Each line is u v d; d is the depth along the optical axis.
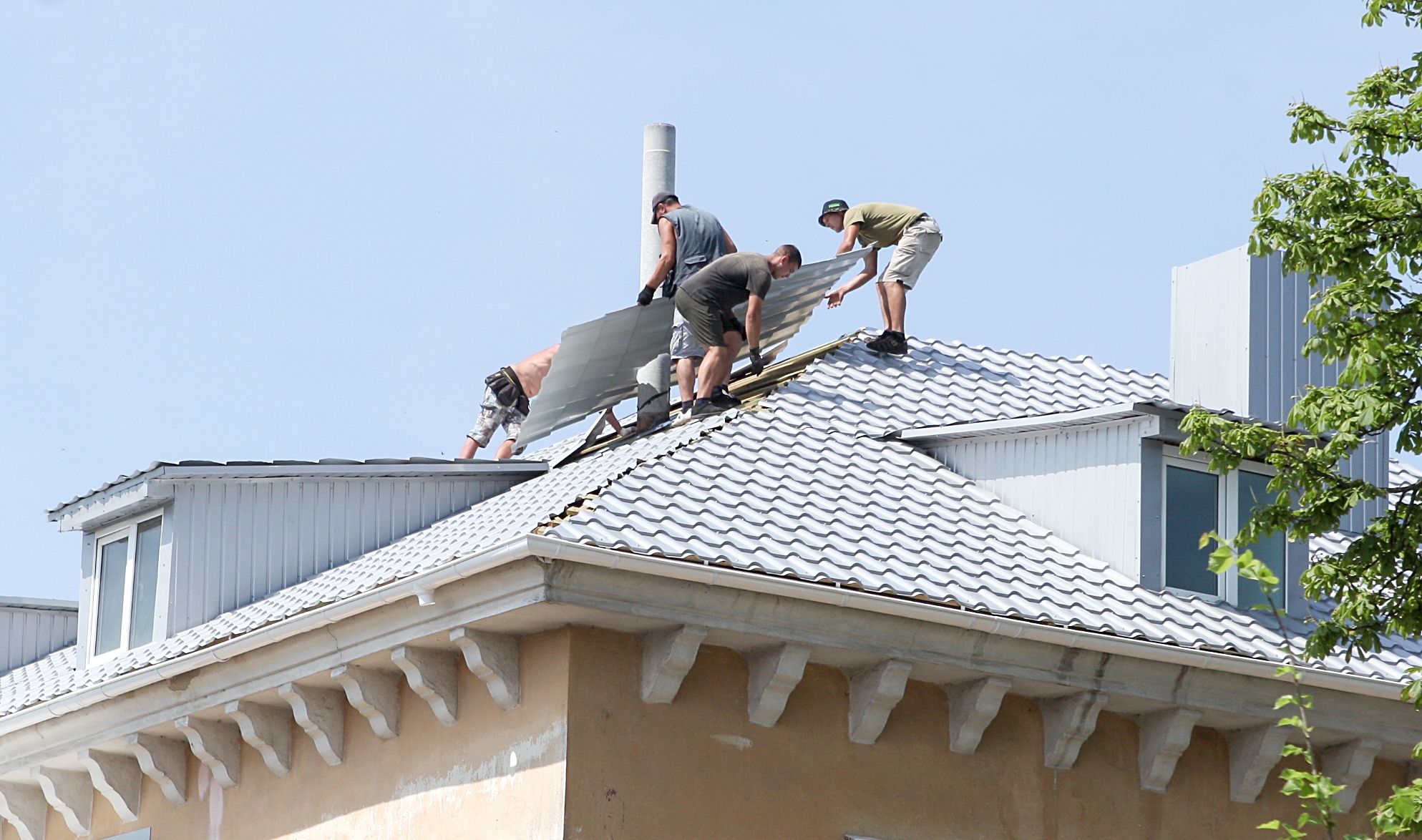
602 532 42.34
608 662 43.06
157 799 55.41
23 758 57.62
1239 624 49.69
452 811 44.84
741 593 42.53
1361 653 44.34
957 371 62.69
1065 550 51.25
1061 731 47.22
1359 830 50.91
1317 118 45.28
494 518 53.09
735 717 44.19
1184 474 51.88
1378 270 44.44
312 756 49.81
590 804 42.03
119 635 60.50
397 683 47.41
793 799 44.34
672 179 75.56
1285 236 44.72
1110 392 64.25
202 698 50.94
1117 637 45.62
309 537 59.72
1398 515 45.38
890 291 63.81
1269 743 49.09
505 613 41.91
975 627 44.41
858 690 45.50
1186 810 49.09
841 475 51.97
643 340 62.25
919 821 45.72
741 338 60.44
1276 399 58.78
